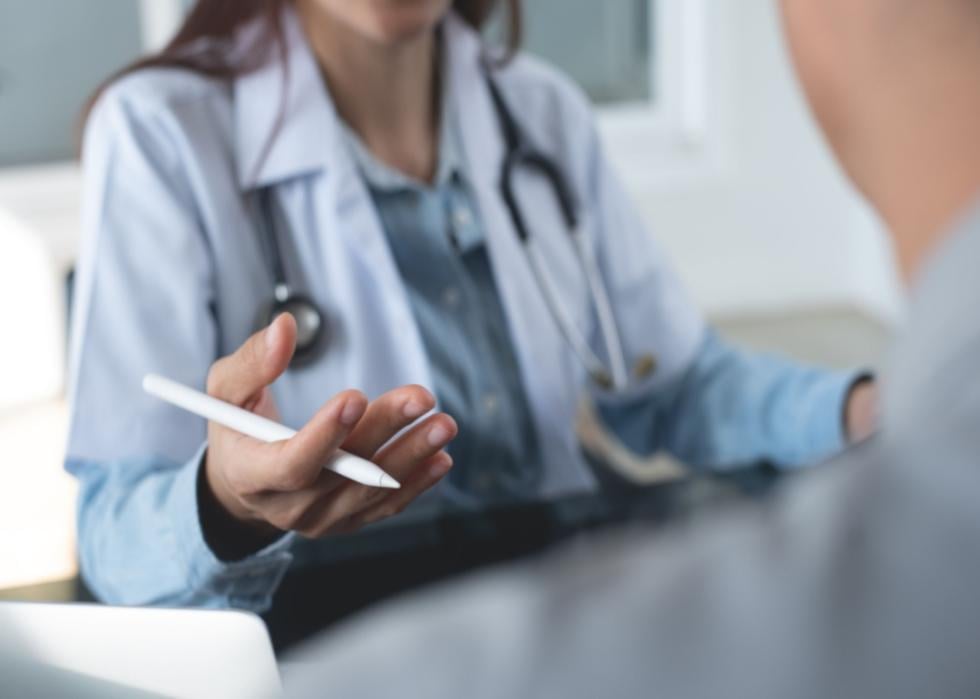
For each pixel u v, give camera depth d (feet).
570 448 3.65
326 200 3.41
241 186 3.41
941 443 0.55
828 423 3.52
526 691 0.55
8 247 6.64
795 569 0.56
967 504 0.54
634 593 0.57
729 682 0.53
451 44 3.75
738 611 0.55
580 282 3.87
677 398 3.95
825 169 10.44
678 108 10.19
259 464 2.02
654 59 10.16
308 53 3.47
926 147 0.65
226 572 2.45
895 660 0.52
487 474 3.52
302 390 3.35
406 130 3.64
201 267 3.31
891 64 0.68
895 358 0.60
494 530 2.82
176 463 3.09
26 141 8.99
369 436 2.04
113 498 2.82
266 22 3.48
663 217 10.36
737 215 10.46
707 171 10.31
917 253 0.63
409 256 3.52
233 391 2.17
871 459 0.59
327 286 3.43
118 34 8.99
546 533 2.82
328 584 2.60
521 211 3.74
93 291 3.18
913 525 0.55
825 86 0.72
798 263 10.66
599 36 10.02
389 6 3.18
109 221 3.25
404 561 2.69
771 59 10.12
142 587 2.54
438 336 3.50
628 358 4.03
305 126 3.41
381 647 0.60
